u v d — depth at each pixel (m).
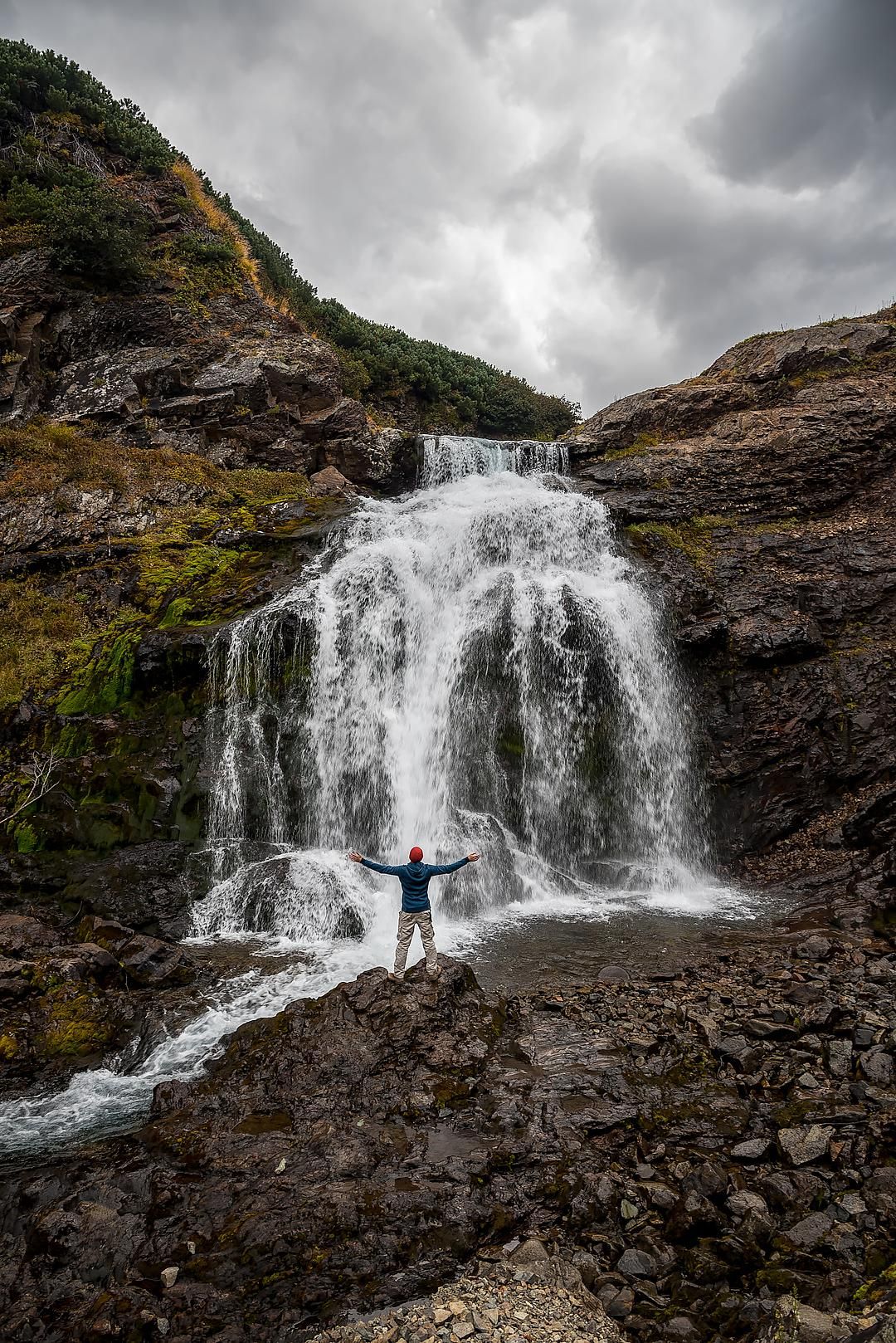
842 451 18.34
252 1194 5.11
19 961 8.97
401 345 44.59
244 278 30.16
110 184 32.09
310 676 14.64
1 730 14.48
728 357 26.38
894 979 7.88
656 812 14.34
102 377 24.72
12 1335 4.20
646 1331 3.96
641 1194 4.95
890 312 24.44
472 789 14.02
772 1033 6.86
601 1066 6.49
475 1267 4.47
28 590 18.06
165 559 18.33
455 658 15.23
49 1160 5.92
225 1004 8.55
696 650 14.93
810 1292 4.05
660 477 19.06
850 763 13.58
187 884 11.70
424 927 7.83
